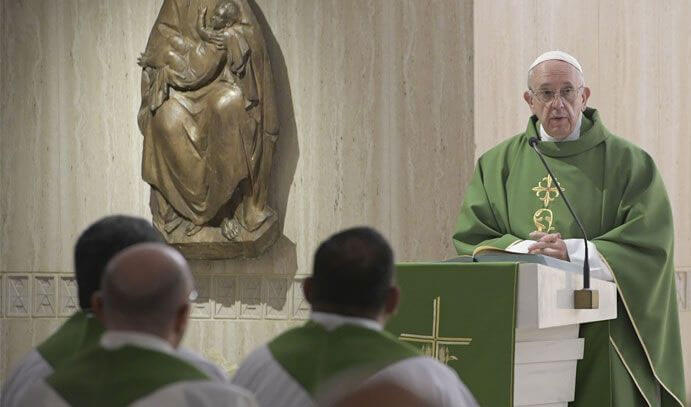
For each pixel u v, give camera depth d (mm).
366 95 13031
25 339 14086
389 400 4051
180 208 13266
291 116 13266
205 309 13469
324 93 13172
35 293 14117
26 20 14242
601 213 8875
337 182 13102
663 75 13148
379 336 4203
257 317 13312
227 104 12938
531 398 6754
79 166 14078
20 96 14242
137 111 13891
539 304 5973
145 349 3625
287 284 13219
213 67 13023
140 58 13398
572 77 8969
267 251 13297
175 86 13172
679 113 13156
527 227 9117
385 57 12969
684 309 12984
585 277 6668
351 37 13102
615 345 8172
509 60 12734
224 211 13188
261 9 13367
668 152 13117
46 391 3635
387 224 12906
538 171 9172
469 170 12609
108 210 13977
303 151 13219
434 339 6207
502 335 6035
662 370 8477
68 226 14094
